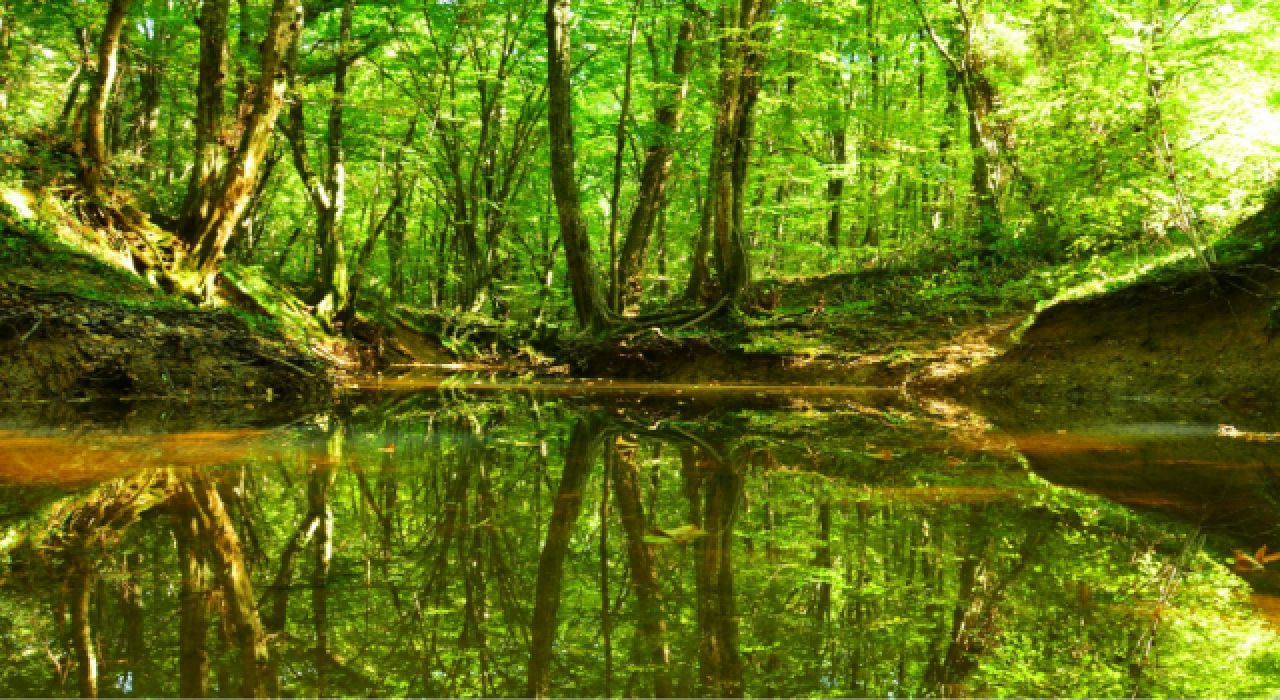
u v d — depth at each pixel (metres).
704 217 11.69
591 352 10.97
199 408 5.64
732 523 2.27
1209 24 10.11
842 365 9.23
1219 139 7.43
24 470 2.90
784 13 12.68
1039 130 9.03
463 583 1.71
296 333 10.29
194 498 2.47
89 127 8.50
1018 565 1.80
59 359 5.88
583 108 16.39
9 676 1.14
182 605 1.52
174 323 6.98
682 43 13.09
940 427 4.80
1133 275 7.48
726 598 1.62
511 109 17.53
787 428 4.79
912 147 13.69
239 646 1.32
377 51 15.12
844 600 1.57
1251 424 4.63
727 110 10.52
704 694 1.16
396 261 17.94
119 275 7.52
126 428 4.29
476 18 14.53
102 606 1.48
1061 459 3.42
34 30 12.80
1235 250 6.49
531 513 2.39
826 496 2.62
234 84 10.87
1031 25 12.83
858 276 12.52
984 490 2.73
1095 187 8.66
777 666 1.25
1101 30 9.41
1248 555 1.87
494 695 1.15
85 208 8.09
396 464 3.22
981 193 12.16
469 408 6.14
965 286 10.53
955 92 14.95
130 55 12.48
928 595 1.61
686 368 10.21
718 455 3.61
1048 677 1.17
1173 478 2.94
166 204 12.55
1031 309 9.45
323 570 1.79
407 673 1.24
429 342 13.66
